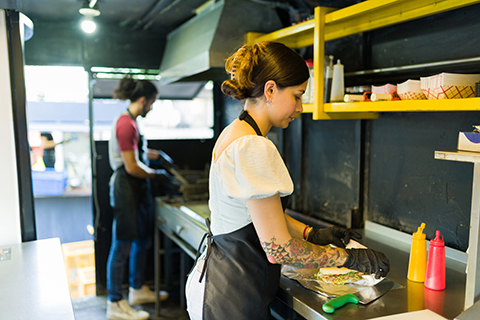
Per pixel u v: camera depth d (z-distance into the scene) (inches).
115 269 123.4
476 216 43.3
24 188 76.0
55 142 147.6
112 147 124.3
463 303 48.6
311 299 50.5
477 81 52.1
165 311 124.2
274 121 49.2
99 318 119.2
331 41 88.6
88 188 152.9
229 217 49.0
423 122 68.5
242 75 46.9
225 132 51.4
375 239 74.8
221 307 50.3
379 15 66.9
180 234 106.6
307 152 98.3
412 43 69.7
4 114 73.4
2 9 71.4
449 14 62.9
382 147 77.9
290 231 57.7
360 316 45.8
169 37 127.7
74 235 154.3
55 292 54.8
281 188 43.3
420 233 54.8
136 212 126.6
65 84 125.0
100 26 122.3
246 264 50.1
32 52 117.6
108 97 125.6
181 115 138.0
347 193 86.1
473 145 45.0
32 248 72.4
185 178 135.0
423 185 69.3
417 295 50.9
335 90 73.0
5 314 48.8
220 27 89.8
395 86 62.9
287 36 85.4
